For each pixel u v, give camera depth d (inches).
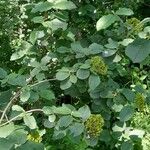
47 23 94.2
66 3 88.0
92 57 84.7
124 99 90.4
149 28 83.4
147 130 107.7
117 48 85.3
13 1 139.1
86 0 121.0
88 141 78.7
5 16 139.6
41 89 87.0
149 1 211.8
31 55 106.4
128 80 139.6
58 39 109.5
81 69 82.4
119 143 96.0
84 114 77.8
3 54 137.9
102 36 114.3
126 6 150.9
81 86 91.6
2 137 57.7
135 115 125.2
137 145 118.6
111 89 90.7
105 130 93.0
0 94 90.2
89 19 123.4
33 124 72.7
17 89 91.7
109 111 92.4
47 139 110.7
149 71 155.6
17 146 56.8
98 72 82.4
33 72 92.1
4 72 85.1
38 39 106.5
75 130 75.5
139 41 65.0
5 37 139.3
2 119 77.9
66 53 98.9
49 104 104.7
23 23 139.3
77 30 123.1
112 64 97.3
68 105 82.3
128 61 117.0
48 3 87.8
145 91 90.8
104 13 130.6
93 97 89.8
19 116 73.4
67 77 86.3
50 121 78.1
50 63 110.1
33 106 106.0
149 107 131.1
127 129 92.4
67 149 109.3
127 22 93.9
